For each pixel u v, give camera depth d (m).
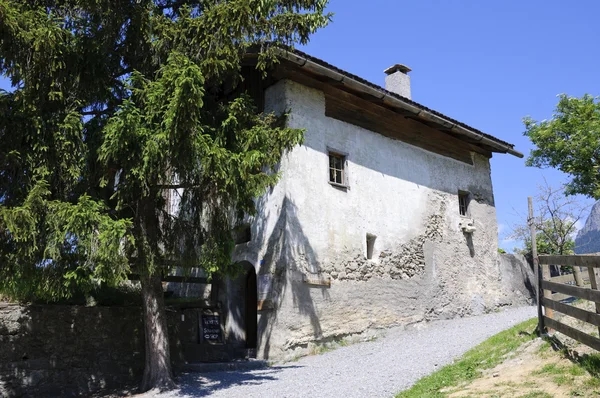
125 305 9.95
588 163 15.12
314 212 10.91
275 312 10.10
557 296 7.95
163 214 8.99
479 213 15.79
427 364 7.97
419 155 14.08
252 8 7.75
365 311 11.47
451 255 14.27
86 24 7.80
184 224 8.80
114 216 8.05
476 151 16.33
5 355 7.96
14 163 7.04
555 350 6.71
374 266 11.95
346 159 11.93
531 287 17.16
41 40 6.78
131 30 8.00
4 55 6.88
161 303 8.62
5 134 7.11
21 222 6.62
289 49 9.18
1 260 7.07
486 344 8.38
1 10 6.54
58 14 7.70
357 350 10.24
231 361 10.35
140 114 7.45
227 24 7.65
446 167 14.94
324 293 10.73
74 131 7.21
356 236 11.70
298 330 10.10
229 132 8.36
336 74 11.01
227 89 11.64
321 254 10.84
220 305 11.29
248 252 10.98
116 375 9.03
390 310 12.05
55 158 7.23
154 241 8.34
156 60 8.05
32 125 7.06
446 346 9.35
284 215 10.37
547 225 18.78
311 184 10.98
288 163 10.61
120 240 7.18
